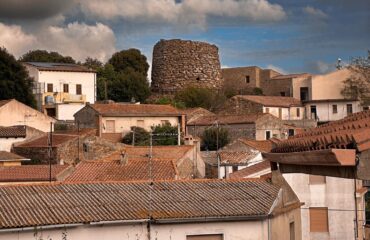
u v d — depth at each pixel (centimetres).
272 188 2122
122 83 9212
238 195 2033
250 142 4834
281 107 8181
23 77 7544
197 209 1878
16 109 6306
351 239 3344
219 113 7994
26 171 3631
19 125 6028
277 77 9775
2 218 1681
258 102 8044
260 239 1903
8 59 7431
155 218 1783
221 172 4409
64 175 3581
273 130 6669
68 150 5019
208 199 1980
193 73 9712
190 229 1834
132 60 10212
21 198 1858
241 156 4491
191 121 6994
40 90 7888
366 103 8100
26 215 1719
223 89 9625
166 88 9719
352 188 3347
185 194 2016
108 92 9169
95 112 6562
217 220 1856
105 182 2073
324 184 3347
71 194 1933
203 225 1848
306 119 7906
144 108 6844
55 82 8031
